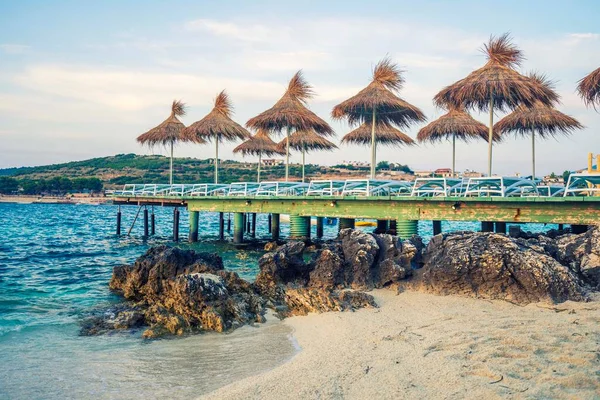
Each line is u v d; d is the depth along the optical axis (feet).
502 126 96.32
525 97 75.92
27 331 38.40
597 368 25.07
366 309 40.55
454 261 43.55
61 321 41.34
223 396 24.85
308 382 25.94
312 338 34.50
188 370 29.76
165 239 122.31
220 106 127.85
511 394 22.59
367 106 92.17
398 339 32.24
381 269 47.39
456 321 35.45
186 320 38.37
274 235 106.22
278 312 41.60
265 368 29.55
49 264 78.54
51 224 182.91
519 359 26.81
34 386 27.91
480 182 70.18
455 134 102.63
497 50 78.74
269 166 496.23
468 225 196.34
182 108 140.97
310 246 82.64
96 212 295.69
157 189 128.47
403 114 98.89
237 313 39.75
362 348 30.96
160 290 47.55
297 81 111.75
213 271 48.55
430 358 28.14
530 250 43.91
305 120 105.70
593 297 41.55
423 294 44.11
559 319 34.65
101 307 46.37
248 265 72.95
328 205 79.15
